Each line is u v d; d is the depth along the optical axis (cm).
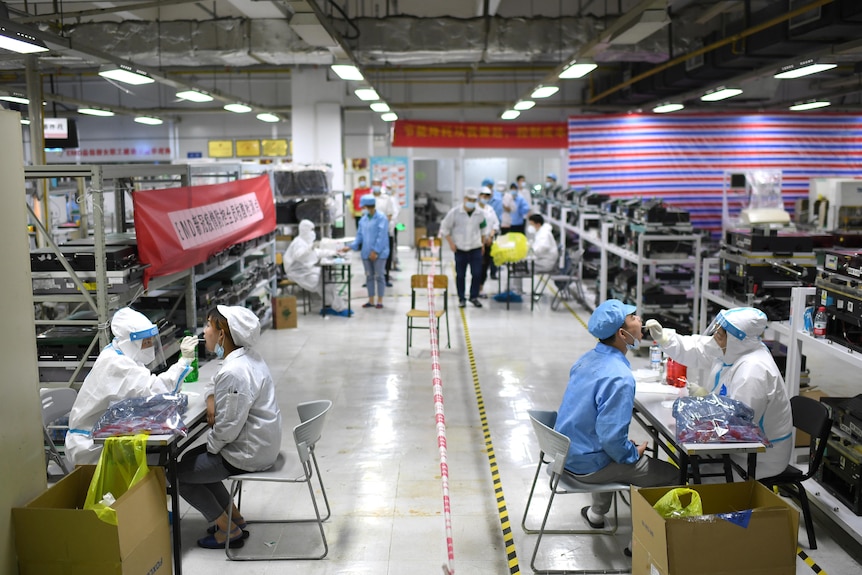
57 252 443
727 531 281
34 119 888
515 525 406
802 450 462
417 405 612
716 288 757
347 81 1594
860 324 378
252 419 364
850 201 1064
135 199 496
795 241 580
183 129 1661
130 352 378
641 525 302
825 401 405
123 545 283
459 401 623
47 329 493
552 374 701
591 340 831
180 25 927
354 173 1638
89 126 1655
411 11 1057
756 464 362
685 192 1321
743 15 908
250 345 372
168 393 362
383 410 600
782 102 1359
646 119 1304
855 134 1314
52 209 1123
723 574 282
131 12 966
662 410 367
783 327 460
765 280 579
